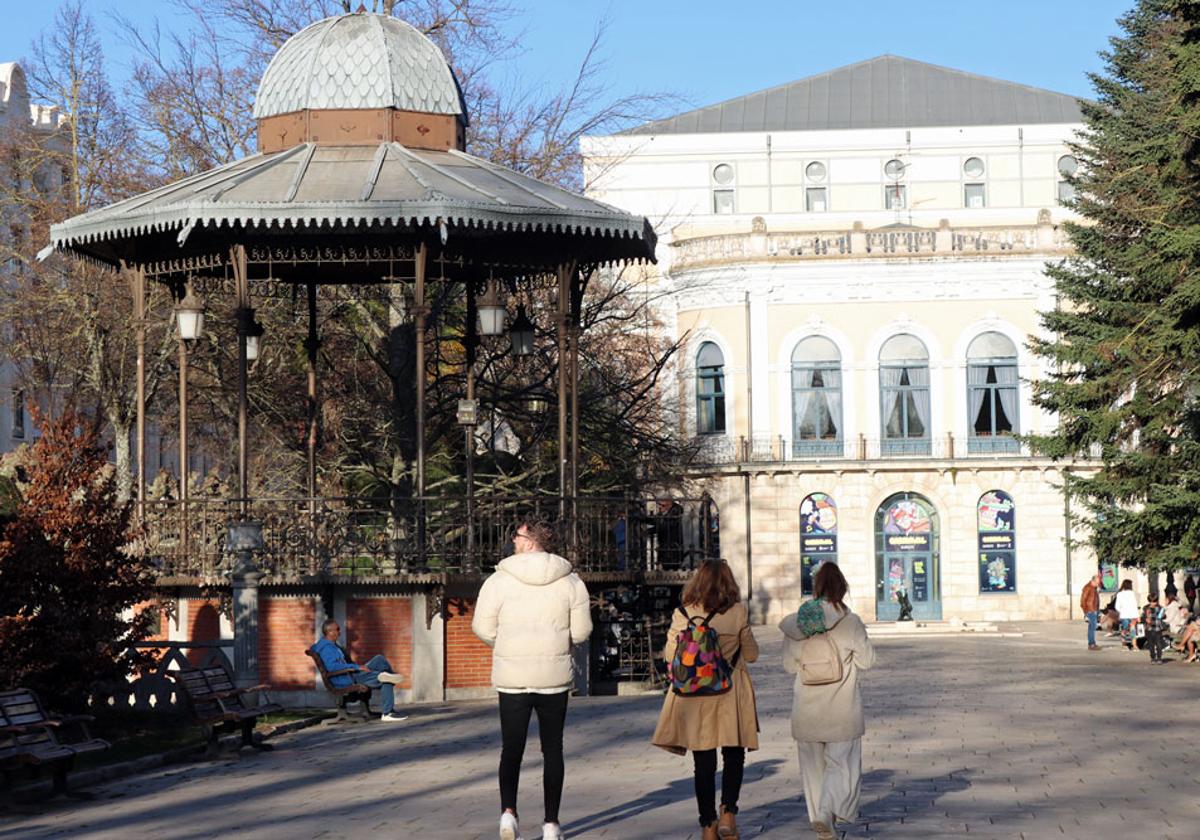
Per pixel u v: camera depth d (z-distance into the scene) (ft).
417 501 78.69
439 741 63.05
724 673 37.22
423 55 84.64
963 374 201.46
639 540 88.69
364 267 90.17
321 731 68.95
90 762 55.62
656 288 212.02
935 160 249.96
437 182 77.00
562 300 82.12
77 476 61.87
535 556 37.73
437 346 106.22
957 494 199.93
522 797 46.70
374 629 78.79
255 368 112.68
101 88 148.15
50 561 59.36
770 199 250.57
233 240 76.54
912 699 82.99
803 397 203.21
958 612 199.21
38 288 142.10
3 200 148.25
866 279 202.08
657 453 114.62
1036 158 249.14
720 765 54.19
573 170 119.14
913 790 46.60
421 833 39.96
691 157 250.98
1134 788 47.09
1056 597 199.00
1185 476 112.16
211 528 78.54
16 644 58.03
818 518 200.95
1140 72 140.97
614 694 87.81
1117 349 108.06
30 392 148.15
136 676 68.28
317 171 78.43
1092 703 79.92
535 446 111.04
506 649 37.35
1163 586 197.06
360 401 112.37
